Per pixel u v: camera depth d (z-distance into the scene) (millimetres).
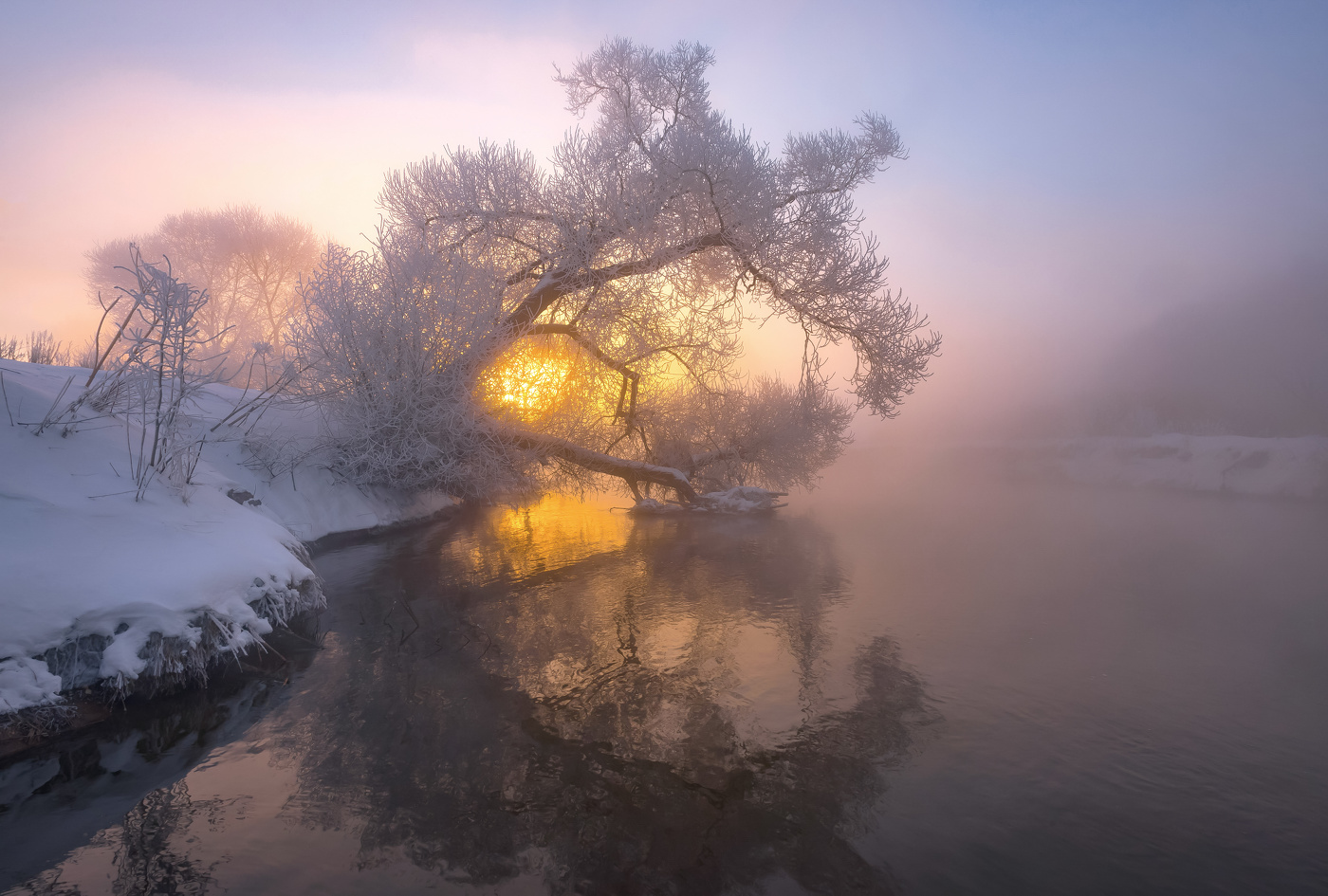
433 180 12492
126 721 3562
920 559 8562
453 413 9477
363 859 2447
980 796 2949
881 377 13531
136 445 5582
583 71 14602
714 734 3545
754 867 2436
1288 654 4855
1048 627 5566
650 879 2357
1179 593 6727
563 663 4648
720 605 6277
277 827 2646
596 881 2346
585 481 12844
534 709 3846
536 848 2537
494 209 12008
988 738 3521
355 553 8562
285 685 4168
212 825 2654
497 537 10336
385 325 9250
